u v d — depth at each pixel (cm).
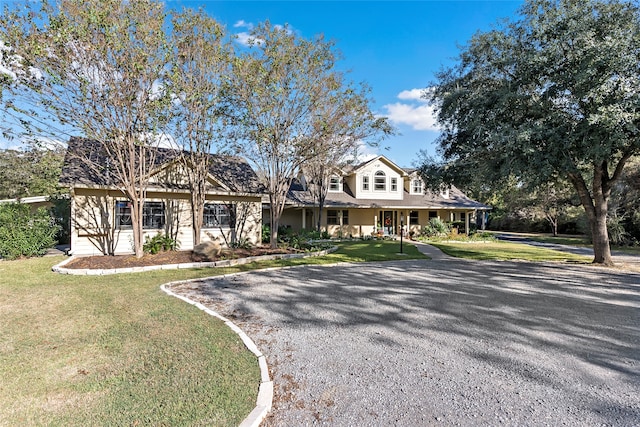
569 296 645
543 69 923
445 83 1176
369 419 256
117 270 848
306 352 379
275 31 1068
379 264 1062
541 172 898
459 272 920
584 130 856
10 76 800
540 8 953
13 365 339
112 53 838
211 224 1382
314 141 1177
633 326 471
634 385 309
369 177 2231
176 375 318
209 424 244
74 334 423
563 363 354
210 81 1055
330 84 1141
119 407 266
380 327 462
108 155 1052
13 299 586
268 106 1085
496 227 3659
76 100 849
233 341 402
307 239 1778
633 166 1603
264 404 271
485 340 416
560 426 249
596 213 1094
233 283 747
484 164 1056
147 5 864
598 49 803
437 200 2366
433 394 292
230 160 1546
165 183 1270
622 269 990
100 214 1156
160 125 973
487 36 1019
